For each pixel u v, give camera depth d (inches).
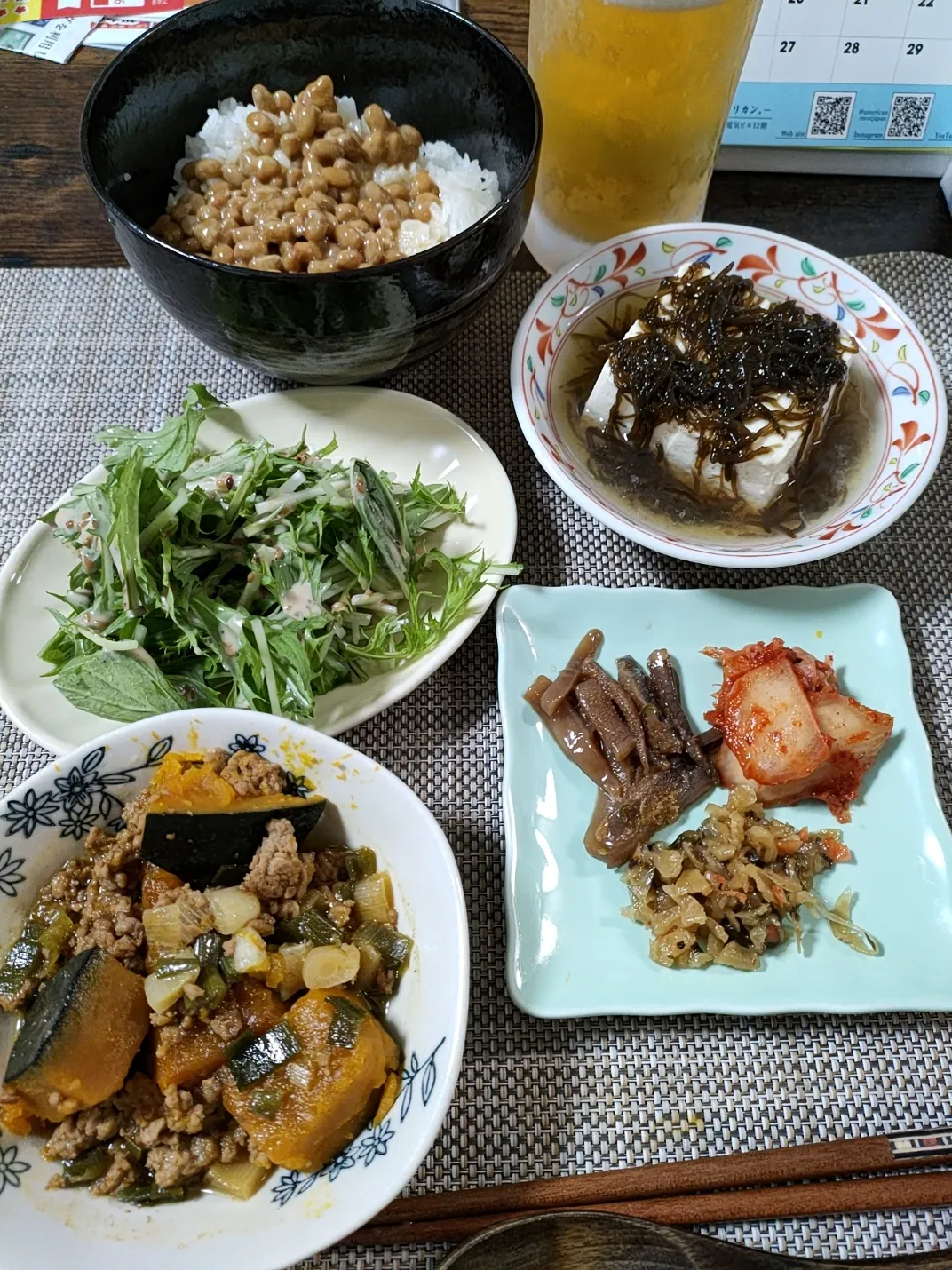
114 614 11.0
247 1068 8.1
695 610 11.8
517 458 13.5
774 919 9.9
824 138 15.8
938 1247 8.8
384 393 12.9
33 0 17.6
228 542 11.7
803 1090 9.5
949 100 15.4
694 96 12.7
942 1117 9.4
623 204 14.2
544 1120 9.3
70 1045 7.8
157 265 10.9
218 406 12.6
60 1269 7.4
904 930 10.0
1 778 10.9
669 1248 8.3
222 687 11.3
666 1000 9.4
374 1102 8.3
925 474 11.3
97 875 8.9
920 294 15.1
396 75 14.0
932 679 12.0
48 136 16.3
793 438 11.8
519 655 11.4
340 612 11.2
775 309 12.5
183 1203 8.0
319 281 10.5
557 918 10.0
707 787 10.8
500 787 11.1
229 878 9.0
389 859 9.3
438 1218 8.6
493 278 11.9
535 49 13.7
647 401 12.2
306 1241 7.3
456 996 8.0
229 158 13.7
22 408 13.7
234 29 13.2
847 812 10.6
